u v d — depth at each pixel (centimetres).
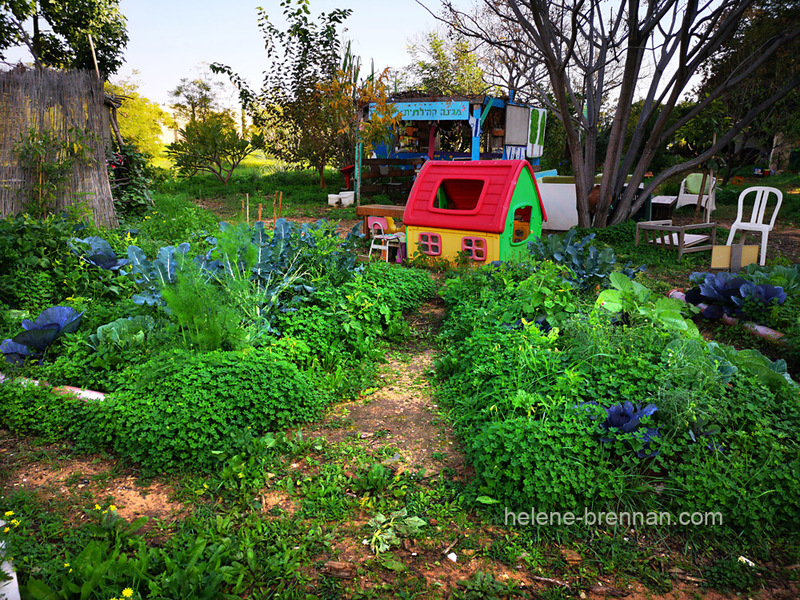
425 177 888
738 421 345
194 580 231
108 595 223
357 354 522
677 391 337
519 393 352
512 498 304
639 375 374
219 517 286
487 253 813
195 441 342
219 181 2292
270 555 267
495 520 298
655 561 275
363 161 1823
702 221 1374
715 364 372
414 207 875
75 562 234
